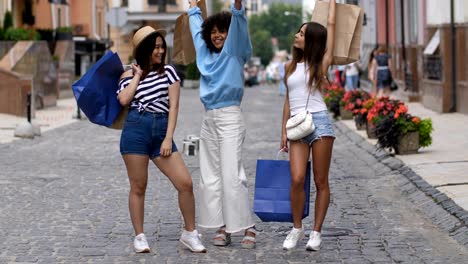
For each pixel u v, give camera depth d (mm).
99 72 12797
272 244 13297
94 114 12883
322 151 12570
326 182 12758
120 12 51125
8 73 41219
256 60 159500
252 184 19562
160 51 12570
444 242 13320
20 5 65000
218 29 12797
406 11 48719
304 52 12625
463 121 33219
